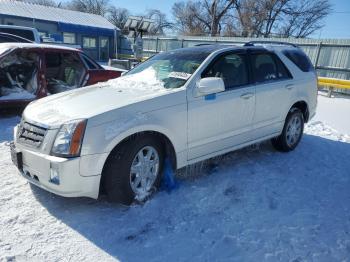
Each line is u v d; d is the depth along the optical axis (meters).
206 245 3.01
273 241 3.10
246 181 4.30
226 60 4.50
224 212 3.55
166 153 3.89
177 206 3.61
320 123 7.97
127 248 2.94
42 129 3.34
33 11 28.97
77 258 2.77
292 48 5.78
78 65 7.65
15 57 7.15
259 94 4.73
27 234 3.03
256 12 41.78
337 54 15.59
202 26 47.25
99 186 3.33
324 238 3.18
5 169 4.32
